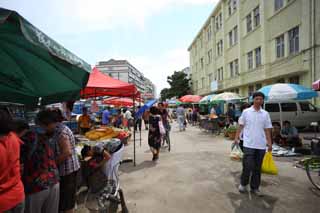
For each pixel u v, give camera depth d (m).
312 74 11.51
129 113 15.84
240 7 19.39
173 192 4.41
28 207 2.26
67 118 5.73
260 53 16.66
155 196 4.23
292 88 7.77
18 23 1.66
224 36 23.05
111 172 3.67
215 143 10.00
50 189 2.35
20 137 2.34
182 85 40.34
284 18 13.70
